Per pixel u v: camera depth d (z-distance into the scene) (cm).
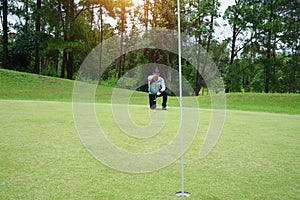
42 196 267
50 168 352
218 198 271
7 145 465
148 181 314
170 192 283
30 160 383
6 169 345
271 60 2881
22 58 3041
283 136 623
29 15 3353
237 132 664
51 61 3781
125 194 276
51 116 819
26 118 771
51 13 2684
